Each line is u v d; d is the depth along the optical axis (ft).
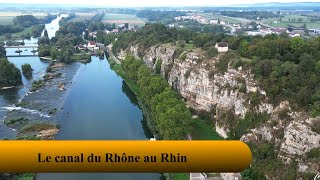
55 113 556.92
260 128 377.09
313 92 352.49
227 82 462.60
